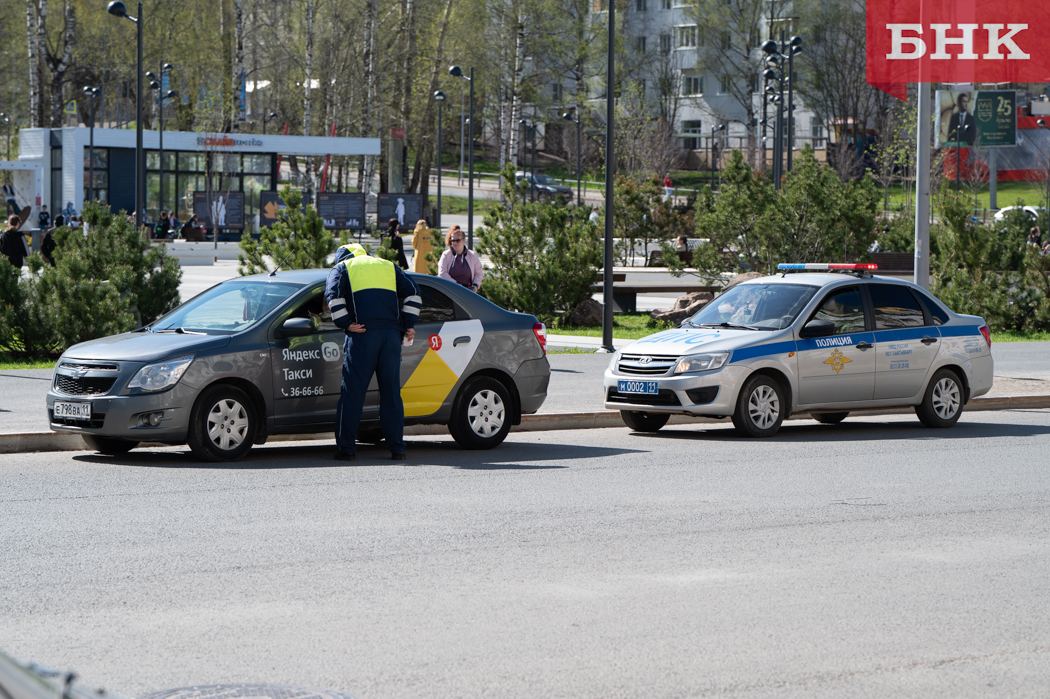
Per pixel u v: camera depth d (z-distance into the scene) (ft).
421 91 371.76
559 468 55.98
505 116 454.40
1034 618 31.07
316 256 109.50
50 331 98.12
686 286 149.28
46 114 401.29
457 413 61.67
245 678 25.63
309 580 34.27
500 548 38.65
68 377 55.77
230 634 28.94
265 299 58.80
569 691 25.03
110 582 33.78
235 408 56.29
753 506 46.55
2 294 98.27
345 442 57.41
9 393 76.48
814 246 138.92
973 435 70.49
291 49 359.87
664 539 40.29
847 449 63.67
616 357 70.64
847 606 32.04
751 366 67.56
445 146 527.81
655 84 511.40
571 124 495.82
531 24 398.42
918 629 29.94
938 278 152.35
